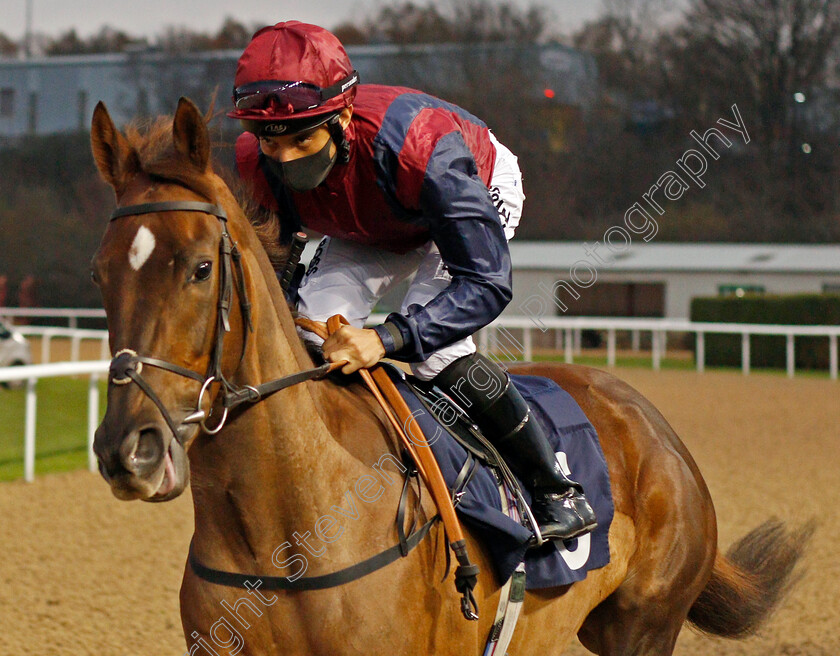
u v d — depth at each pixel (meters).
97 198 39.16
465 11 44.88
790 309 23.83
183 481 2.28
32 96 50.69
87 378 17.19
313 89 2.72
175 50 50.97
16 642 5.19
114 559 6.94
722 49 33.34
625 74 37.69
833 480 10.03
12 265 35.59
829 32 31.84
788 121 32.97
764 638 5.53
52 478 9.68
